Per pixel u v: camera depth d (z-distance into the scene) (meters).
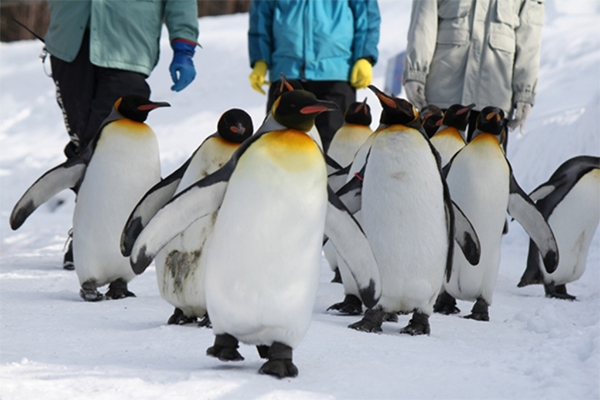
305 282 6.67
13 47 49.62
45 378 6.36
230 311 6.70
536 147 20.62
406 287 8.83
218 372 6.66
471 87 14.17
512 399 6.24
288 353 6.77
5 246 18.12
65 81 14.21
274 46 16.00
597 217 12.80
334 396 6.17
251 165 6.58
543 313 9.65
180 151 28.59
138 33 13.99
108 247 10.67
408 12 43.59
